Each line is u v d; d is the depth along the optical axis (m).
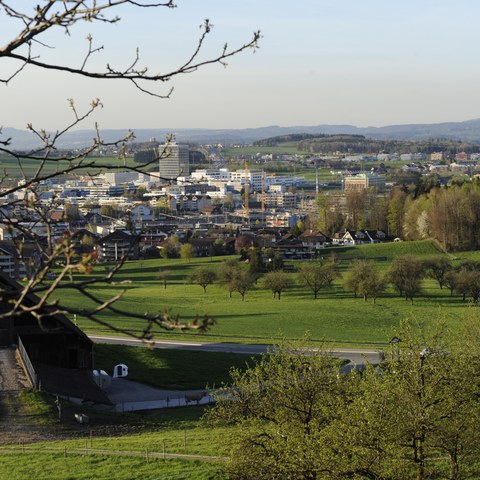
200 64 12.48
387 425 42.47
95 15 11.62
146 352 111.56
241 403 52.19
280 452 45.16
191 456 58.56
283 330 150.38
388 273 193.75
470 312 78.62
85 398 82.31
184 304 188.88
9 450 61.84
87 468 56.22
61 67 12.17
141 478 53.81
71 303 162.88
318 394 50.03
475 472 44.53
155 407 87.00
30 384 79.69
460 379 45.62
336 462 41.66
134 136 14.38
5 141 13.26
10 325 91.31
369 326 158.50
